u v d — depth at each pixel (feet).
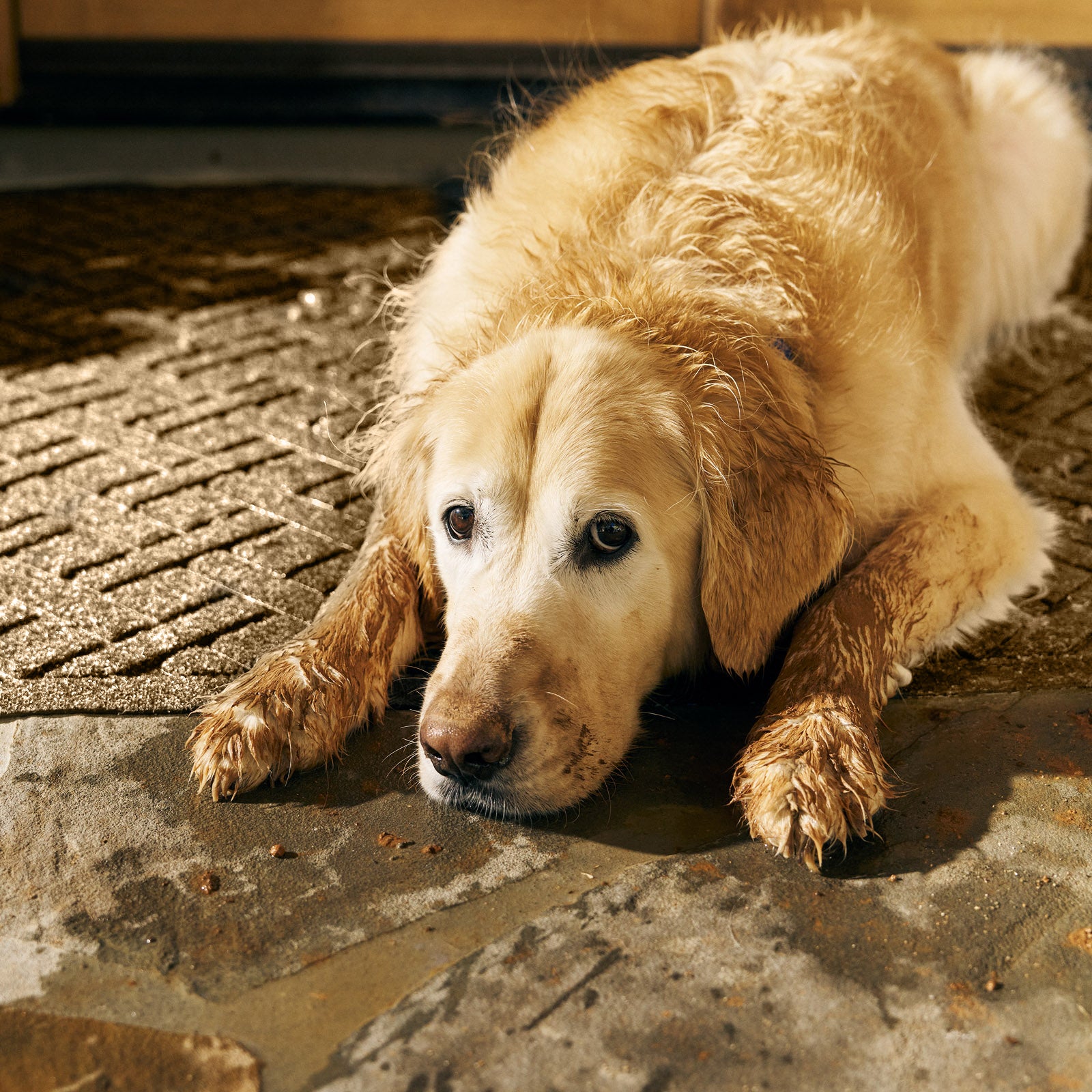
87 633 3.17
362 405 3.97
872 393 3.10
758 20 5.82
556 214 3.23
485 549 2.84
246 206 5.35
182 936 2.59
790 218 3.15
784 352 3.03
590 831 2.78
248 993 2.51
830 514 2.92
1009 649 3.17
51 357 4.15
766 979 2.52
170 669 3.09
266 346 4.23
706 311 2.98
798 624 3.01
